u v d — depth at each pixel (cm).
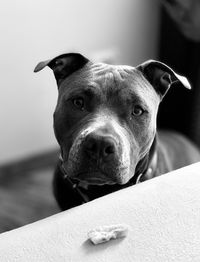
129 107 152
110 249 93
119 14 312
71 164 144
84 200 171
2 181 299
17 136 301
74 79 162
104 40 312
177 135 253
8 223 254
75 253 91
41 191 289
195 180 114
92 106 152
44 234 96
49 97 306
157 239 95
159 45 336
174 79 172
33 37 286
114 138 139
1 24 272
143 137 158
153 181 116
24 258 89
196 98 313
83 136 141
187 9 285
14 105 293
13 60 283
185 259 90
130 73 160
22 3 275
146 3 322
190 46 311
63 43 298
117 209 104
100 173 142
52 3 286
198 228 98
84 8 298
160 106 336
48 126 312
